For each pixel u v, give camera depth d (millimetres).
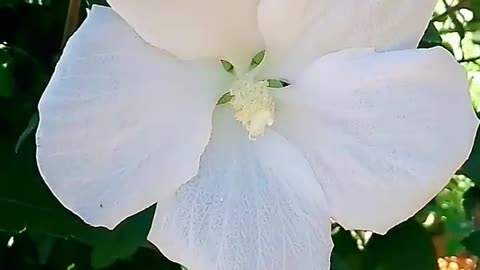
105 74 168
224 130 193
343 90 182
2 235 255
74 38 165
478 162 222
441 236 309
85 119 168
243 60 187
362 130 184
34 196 219
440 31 289
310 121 191
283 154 191
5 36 244
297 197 189
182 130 180
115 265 253
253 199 188
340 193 188
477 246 241
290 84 191
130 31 169
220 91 188
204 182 187
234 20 179
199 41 178
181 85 180
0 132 227
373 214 187
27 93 235
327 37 180
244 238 186
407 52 172
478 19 285
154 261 253
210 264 183
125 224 217
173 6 169
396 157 182
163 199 180
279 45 185
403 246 233
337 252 235
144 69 173
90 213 173
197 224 183
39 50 242
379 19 175
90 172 171
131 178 175
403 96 177
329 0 176
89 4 204
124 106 172
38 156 166
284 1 175
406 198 183
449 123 175
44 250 248
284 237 187
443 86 173
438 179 179
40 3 244
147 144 176
